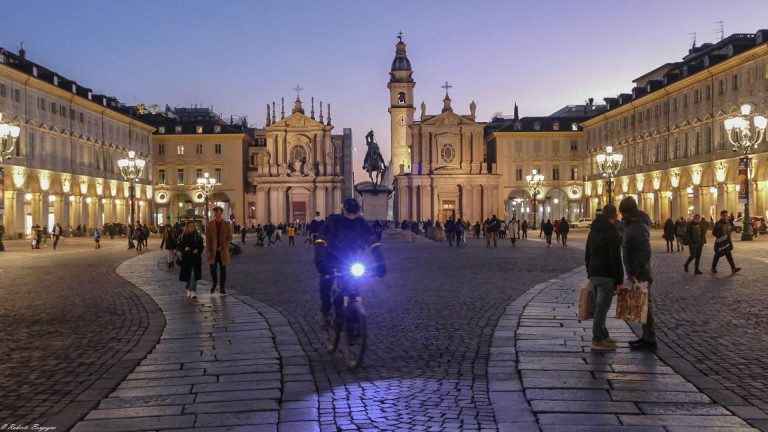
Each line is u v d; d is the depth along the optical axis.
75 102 85.56
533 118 124.44
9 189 68.69
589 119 116.25
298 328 13.33
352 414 7.74
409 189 122.19
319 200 121.81
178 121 124.00
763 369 9.61
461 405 8.04
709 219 75.56
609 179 61.41
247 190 126.12
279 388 8.78
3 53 74.94
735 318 14.07
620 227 18.73
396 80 138.75
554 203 120.88
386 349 11.20
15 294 19.67
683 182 81.31
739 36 83.00
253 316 14.84
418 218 121.31
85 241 68.50
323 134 123.38
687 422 7.33
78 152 86.06
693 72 79.25
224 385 8.96
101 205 93.38
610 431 7.06
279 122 123.25
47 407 8.05
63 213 80.81
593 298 11.05
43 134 76.56
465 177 120.81
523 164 121.12
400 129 138.50
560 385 8.80
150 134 115.62
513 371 9.60
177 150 120.88
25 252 46.06
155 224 117.69
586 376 9.27
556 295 17.95
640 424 7.27
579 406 7.91
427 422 7.45
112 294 19.47
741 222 63.53
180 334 12.73
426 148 122.31
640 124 94.56
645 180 92.38
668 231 39.12
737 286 19.98
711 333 12.38
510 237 51.22
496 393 8.50
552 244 53.34
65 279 24.59
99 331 13.18
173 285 22.02
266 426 7.31
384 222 83.94
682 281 21.55
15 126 35.94
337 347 10.85
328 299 10.76
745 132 47.47
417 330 12.94
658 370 9.59
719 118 72.44
